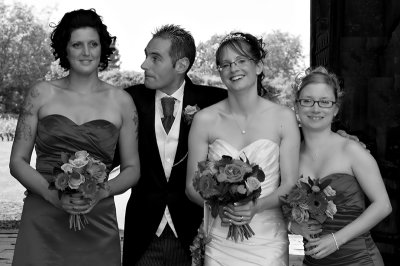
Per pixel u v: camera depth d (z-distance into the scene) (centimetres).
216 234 323
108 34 334
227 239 318
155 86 362
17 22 2973
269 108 323
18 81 2948
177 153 363
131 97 349
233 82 316
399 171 552
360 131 584
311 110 309
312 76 313
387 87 579
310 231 294
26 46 2977
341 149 308
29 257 319
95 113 328
